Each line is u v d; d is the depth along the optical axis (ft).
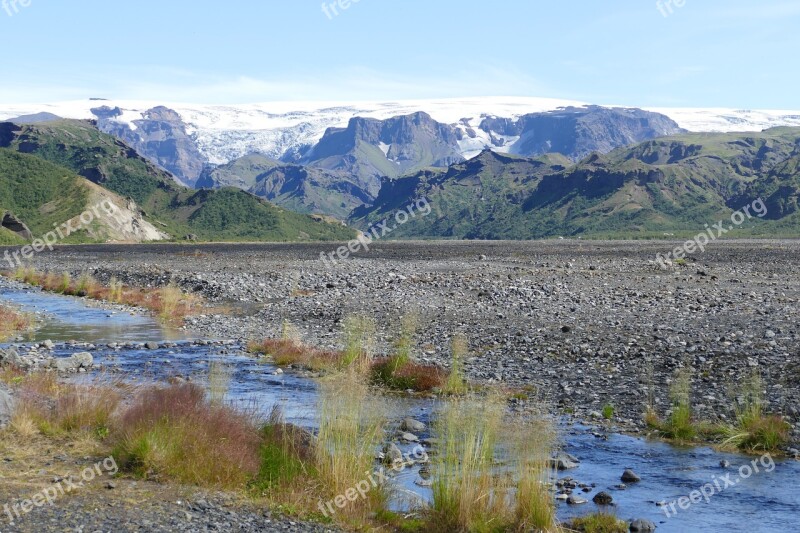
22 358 83.97
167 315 138.41
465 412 44.04
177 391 53.31
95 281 204.44
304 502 40.14
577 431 55.88
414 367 75.56
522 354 89.25
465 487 38.42
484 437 40.81
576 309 131.54
